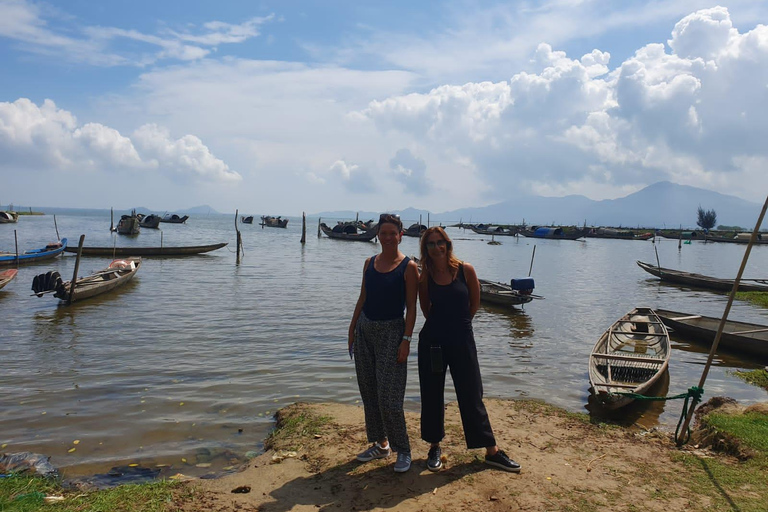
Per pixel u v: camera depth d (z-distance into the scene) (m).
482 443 4.55
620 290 25.34
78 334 12.34
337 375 9.15
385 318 4.45
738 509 3.89
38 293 16.12
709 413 6.54
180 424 6.77
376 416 4.75
